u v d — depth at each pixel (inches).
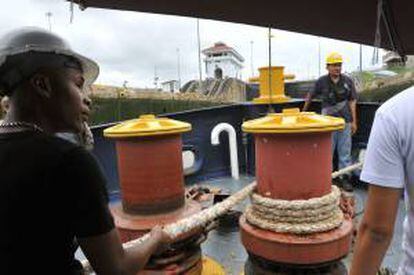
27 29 45.3
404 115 50.1
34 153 42.9
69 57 46.6
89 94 57.8
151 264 82.7
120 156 90.4
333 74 201.3
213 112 209.9
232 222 131.0
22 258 42.0
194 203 98.0
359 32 98.2
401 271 57.4
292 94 310.2
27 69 44.1
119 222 87.2
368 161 53.1
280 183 82.3
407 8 78.7
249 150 213.0
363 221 55.4
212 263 102.6
